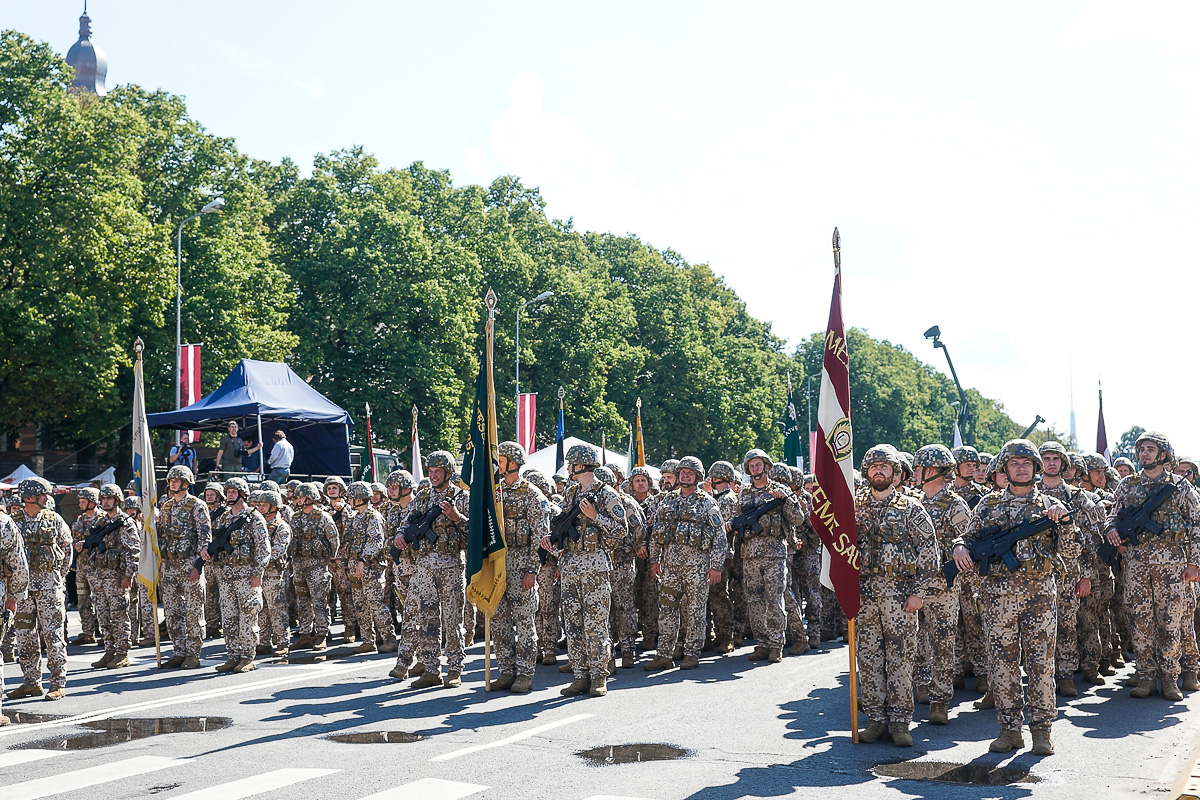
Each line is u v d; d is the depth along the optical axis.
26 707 10.37
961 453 11.05
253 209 42.31
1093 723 8.89
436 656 11.15
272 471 21.73
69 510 32.16
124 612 13.54
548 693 10.70
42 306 32.25
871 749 8.04
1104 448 19.16
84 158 32.94
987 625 7.95
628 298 59.91
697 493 12.38
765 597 12.87
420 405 43.09
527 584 10.83
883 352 99.94
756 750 8.04
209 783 7.20
